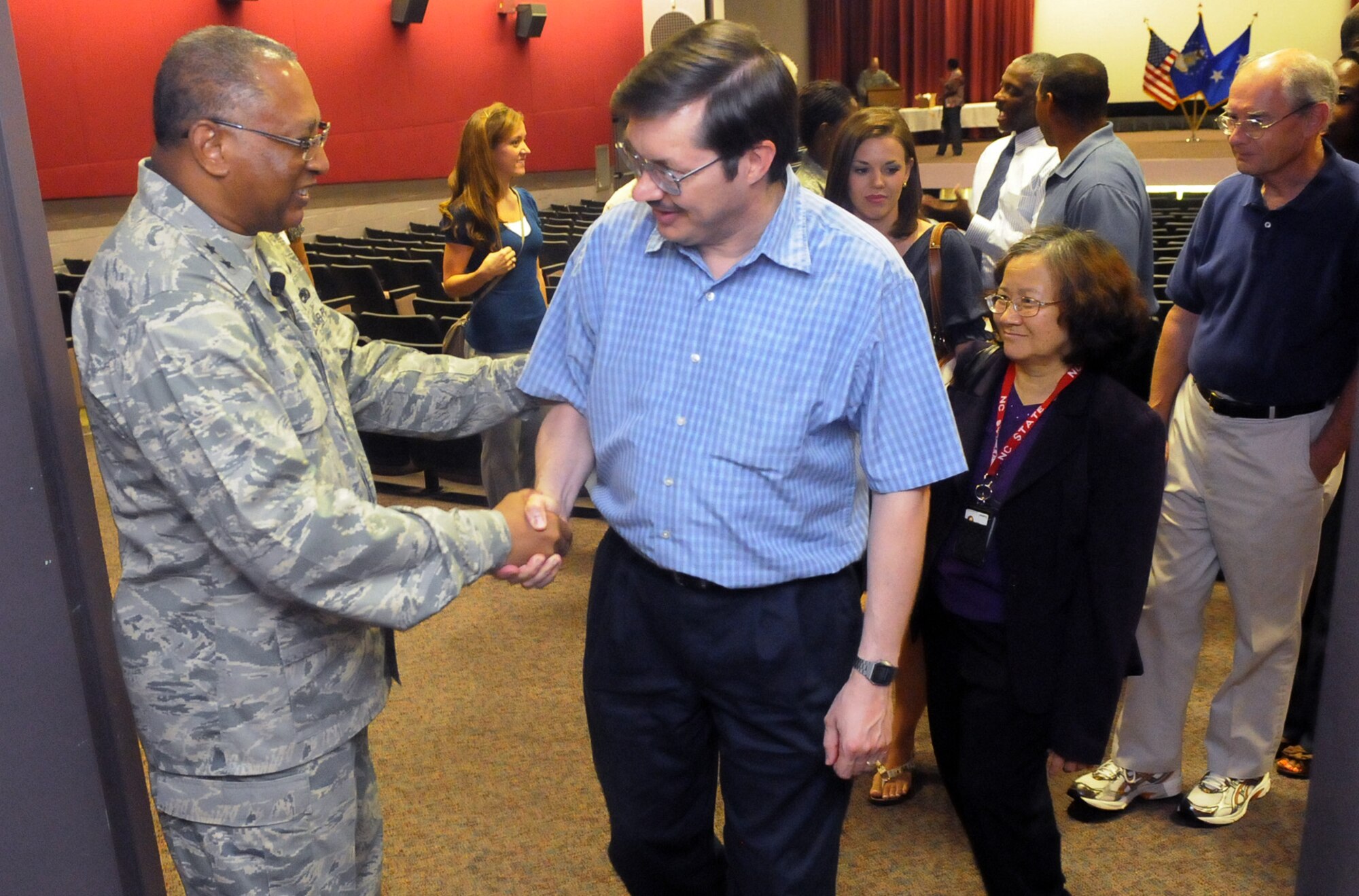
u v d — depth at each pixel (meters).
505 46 12.60
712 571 1.45
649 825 1.66
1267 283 2.17
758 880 1.58
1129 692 2.44
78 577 1.30
